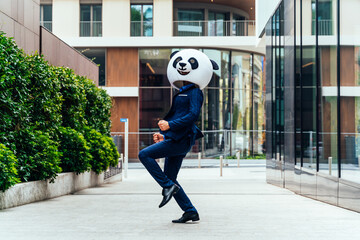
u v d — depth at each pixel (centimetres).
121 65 3058
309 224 519
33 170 823
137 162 2998
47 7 3092
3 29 949
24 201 753
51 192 891
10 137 766
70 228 483
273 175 1481
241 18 3266
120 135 2853
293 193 1134
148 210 668
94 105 1400
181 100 511
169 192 482
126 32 3041
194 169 2570
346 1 841
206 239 419
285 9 1321
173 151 492
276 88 1470
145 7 3062
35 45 1130
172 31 3047
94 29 3061
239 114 3166
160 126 490
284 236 436
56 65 1281
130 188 1259
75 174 1088
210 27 3114
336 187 812
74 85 1147
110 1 3052
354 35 843
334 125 866
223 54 3116
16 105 787
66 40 3016
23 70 831
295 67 1189
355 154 823
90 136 1264
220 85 3089
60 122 1050
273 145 1510
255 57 3269
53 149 866
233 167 2719
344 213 657
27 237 426
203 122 3019
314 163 997
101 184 1450
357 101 855
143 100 3056
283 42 1352
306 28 1085
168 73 537
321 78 973
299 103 1152
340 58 836
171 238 423
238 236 435
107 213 626
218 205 755
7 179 658
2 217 578
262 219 562
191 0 3084
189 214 524
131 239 418
